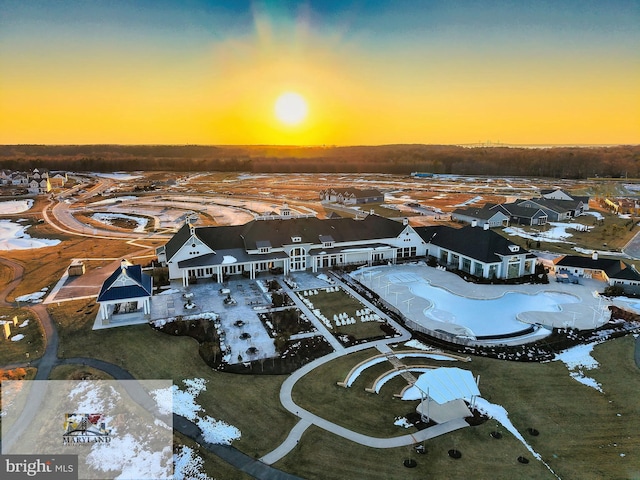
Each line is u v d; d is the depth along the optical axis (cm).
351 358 4300
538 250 8469
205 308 5409
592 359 4275
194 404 3578
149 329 4875
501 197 15875
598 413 3472
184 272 6150
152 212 13088
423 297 5825
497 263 6425
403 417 3422
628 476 2819
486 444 3116
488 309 5466
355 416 3434
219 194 16950
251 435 3222
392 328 4938
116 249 8662
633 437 3194
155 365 4150
